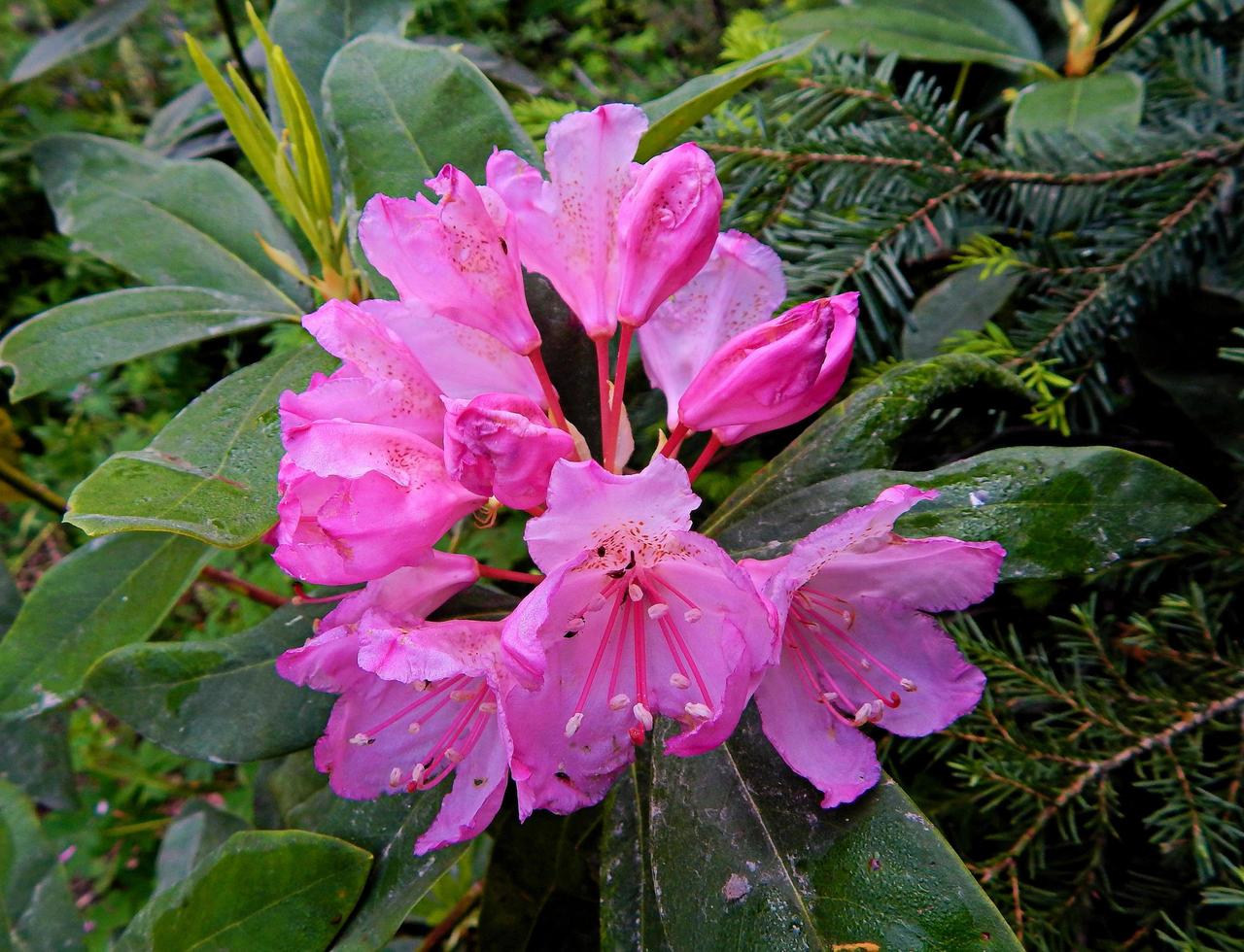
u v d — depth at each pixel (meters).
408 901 0.19
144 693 0.21
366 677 0.18
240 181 0.31
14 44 0.87
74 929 0.25
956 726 0.21
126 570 0.24
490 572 0.19
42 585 0.24
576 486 0.14
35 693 0.23
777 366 0.17
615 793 0.20
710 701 0.16
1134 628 0.23
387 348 0.17
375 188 0.23
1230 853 0.19
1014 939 0.15
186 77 0.77
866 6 0.30
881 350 0.26
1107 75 0.25
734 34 0.30
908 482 0.19
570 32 0.66
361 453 0.16
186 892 0.20
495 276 0.18
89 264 0.74
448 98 0.23
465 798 0.17
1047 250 0.22
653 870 0.18
